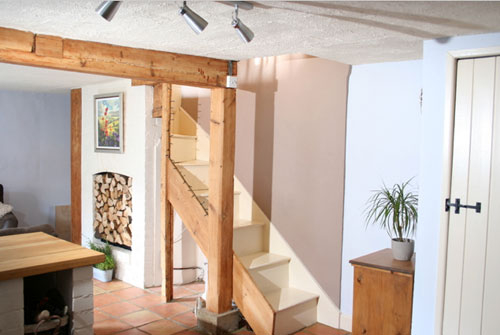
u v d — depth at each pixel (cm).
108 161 512
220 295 363
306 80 404
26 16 227
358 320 313
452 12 212
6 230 352
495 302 263
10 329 245
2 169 613
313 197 403
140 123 464
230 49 306
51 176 657
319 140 397
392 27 243
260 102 439
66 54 272
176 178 413
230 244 367
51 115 653
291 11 213
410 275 288
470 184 267
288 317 368
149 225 468
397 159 352
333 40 276
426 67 276
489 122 261
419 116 340
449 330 276
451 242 274
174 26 244
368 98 367
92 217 542
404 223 344
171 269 432
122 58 295
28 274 245
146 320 387
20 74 455
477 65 262
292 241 419
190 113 517
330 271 393
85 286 273
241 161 457
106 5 186
